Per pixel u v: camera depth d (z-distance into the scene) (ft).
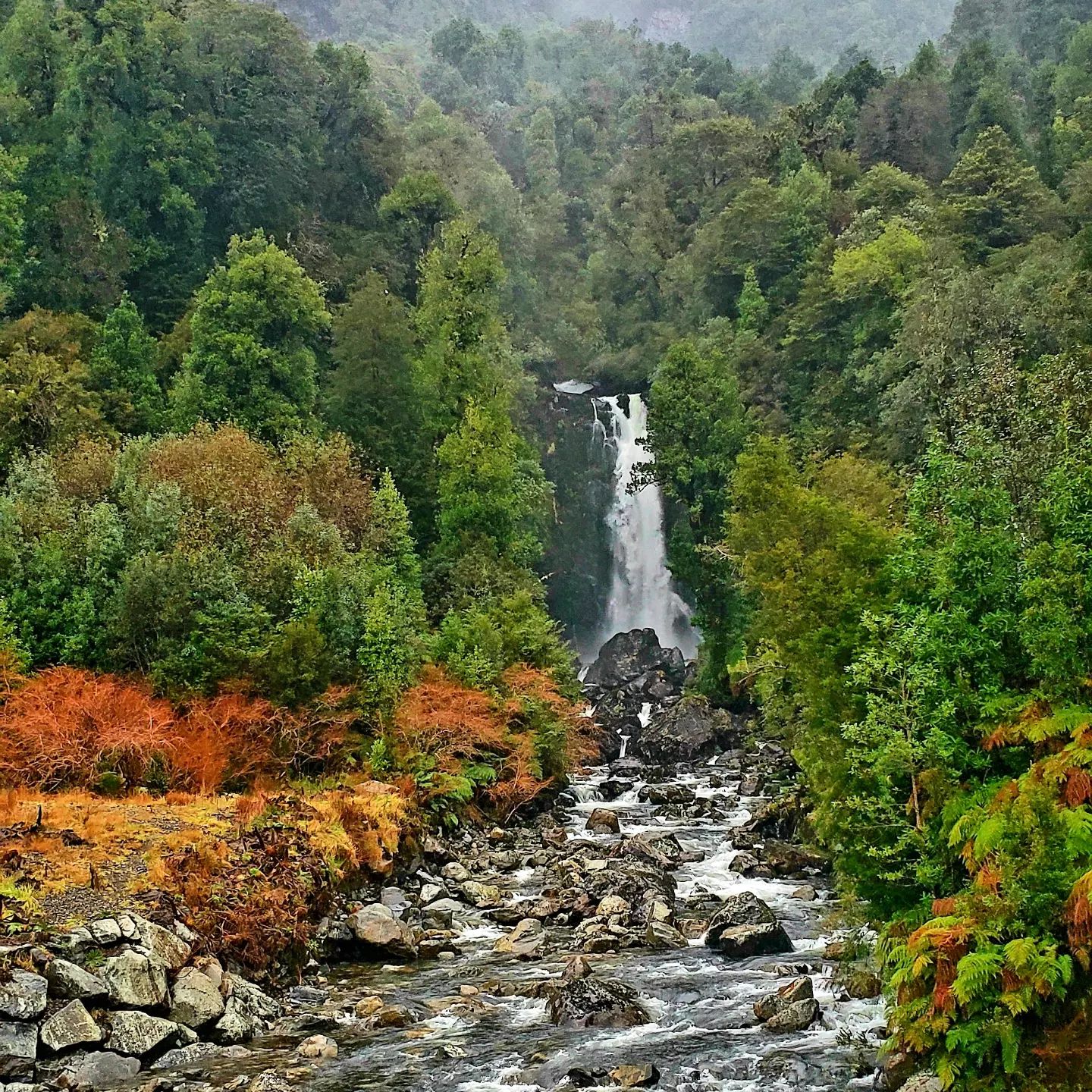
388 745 105.50
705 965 65.46
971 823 44.68
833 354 222.28
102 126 230.27
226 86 265.13
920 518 58.29
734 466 191.42
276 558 115.03
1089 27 368.27
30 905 56.90
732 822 116.67
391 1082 48.16
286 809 81.46
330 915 71.82
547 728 129.29
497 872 93.71
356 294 207.31
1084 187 237.25
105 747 87.04
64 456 135.03
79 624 101.50
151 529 113.29
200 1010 53.78
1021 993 38.27
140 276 229.45
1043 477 59.16
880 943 49.49
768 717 106.11
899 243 217.36
